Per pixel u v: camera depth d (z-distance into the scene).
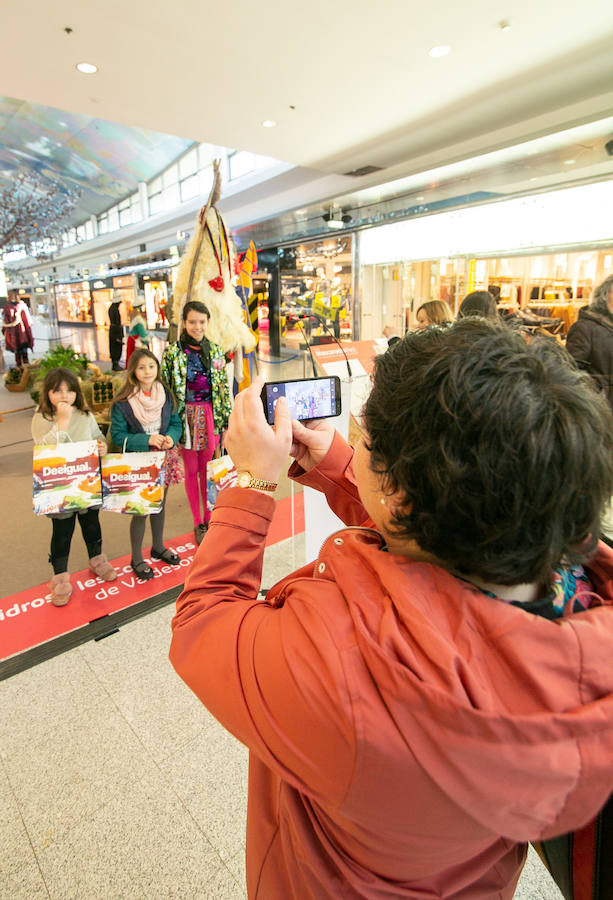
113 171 12.55
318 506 2.05
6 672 2.03
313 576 0.48
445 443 0.34
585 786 0.32
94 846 1.39
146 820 1.46
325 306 8.52
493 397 0.33
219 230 3.60
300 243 9.27
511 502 0.33
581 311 3.07
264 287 10.31
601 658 0.34
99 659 2.11
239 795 1.54
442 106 4.51
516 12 3.12
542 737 0.31
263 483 0.51
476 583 0.41
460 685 0.32
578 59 3.70
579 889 0.54
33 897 1.28
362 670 0.35
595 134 4.20
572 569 0.45
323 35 3.36
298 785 0.38
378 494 0.45
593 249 4.77
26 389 9.01
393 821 0.35
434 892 0.44
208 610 0.46
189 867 1.34
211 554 0.50
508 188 5.28
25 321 11.20
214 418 3.11
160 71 3.86
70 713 1.83
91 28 3.28
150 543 3.22
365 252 7.67
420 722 0.32
